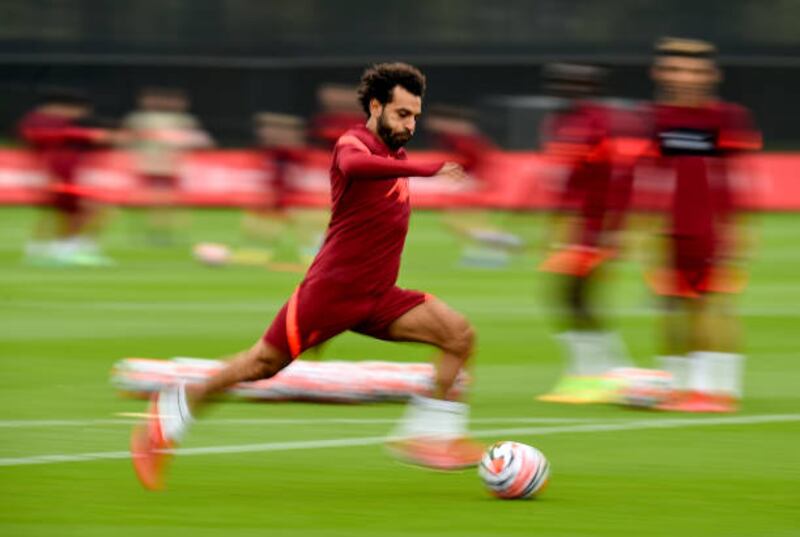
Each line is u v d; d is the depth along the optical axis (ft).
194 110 380.17
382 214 86.48
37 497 85.76
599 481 92.17
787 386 133.39
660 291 120.78
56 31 378.53
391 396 119.44
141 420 111.45
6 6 378.73
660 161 119.55
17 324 171.63
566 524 80.69
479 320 180.65
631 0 372.38
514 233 288.10
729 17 371.56
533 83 375.86
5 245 281.54
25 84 379.76
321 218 272.31
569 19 374.63
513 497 86.07
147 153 298.76
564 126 123.34
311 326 86.79
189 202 377.91
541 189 177.47
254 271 244.83
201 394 86.48
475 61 377.30
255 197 308.19
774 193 368.27
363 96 86.94
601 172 122.62
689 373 120.98
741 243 120.98
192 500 85.51
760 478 93.35
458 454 91.20
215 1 379.14
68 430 107.24
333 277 86.58
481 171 265.34
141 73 379.55
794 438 107.34
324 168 279.69
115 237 311.27
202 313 184.65
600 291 125.18
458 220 260.01
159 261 259.80
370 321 88.69
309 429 108.27
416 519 81.46
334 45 378.73
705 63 118.11
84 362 142.92
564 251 123.65
